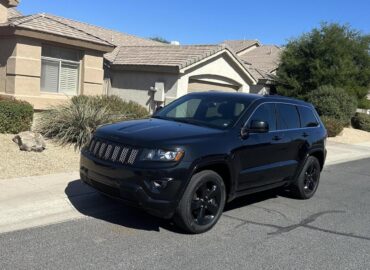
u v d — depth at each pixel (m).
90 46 15.95
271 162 7.61
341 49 27.97
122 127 6.65
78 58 16.11
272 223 7.19
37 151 10.09
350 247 6.32
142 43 24.80
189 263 5.33
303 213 7.94
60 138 11.19
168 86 18.20
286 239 6.46
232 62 20.41
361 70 29.91
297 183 8.67
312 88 28.39
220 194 6.51
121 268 5.04
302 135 8.44
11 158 9.32
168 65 17.78
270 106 7.85
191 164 5.98
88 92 16.41
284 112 8.19
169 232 6.32
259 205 8.27
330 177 12.17
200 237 6.24
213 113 7.38
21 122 11.72
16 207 6.69
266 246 6.10
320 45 28.00
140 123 6.95
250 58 39.66
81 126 11.17
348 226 7.35
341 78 27.95
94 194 7.68
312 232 6.89
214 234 6.41
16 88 14.09
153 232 6.27
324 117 23.58
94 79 16.56
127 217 6.80
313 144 8.73
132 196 5.85
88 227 6.27
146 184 5.78
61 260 5.12
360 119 28.91
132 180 5.84
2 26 13.95
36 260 5.07
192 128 6.67
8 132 11.52
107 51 16.62
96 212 6.91
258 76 28.70
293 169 8.31
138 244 5.80
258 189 7.55
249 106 7.41
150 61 18.80
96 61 16.53
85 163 6.57
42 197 7.24
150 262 5.26
